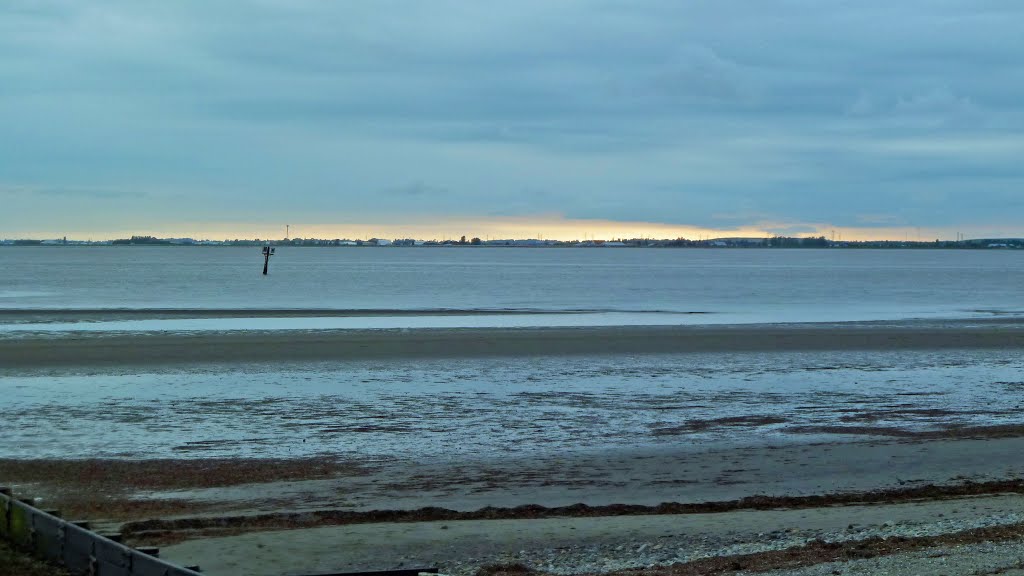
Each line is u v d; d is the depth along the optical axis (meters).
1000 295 75.81
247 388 24.64
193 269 129.00
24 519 10.59
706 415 21.67
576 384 25.80
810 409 22.56
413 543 12.07
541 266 157.62
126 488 15.12
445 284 89.12
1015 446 18.59
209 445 18.25
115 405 22.12
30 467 16.36
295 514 13.60
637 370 28.48
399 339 35.62
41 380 25.50
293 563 11.20
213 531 12.74
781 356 32.03
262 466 16.67
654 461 17.23
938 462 17.22
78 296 65.12
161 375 26.58
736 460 17.34
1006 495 14.92
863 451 18.09
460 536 12.38
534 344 34.41
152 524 12.99
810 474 16.33
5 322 42.00
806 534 12.23
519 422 20.66
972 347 35.22
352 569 10.99
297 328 40.50
